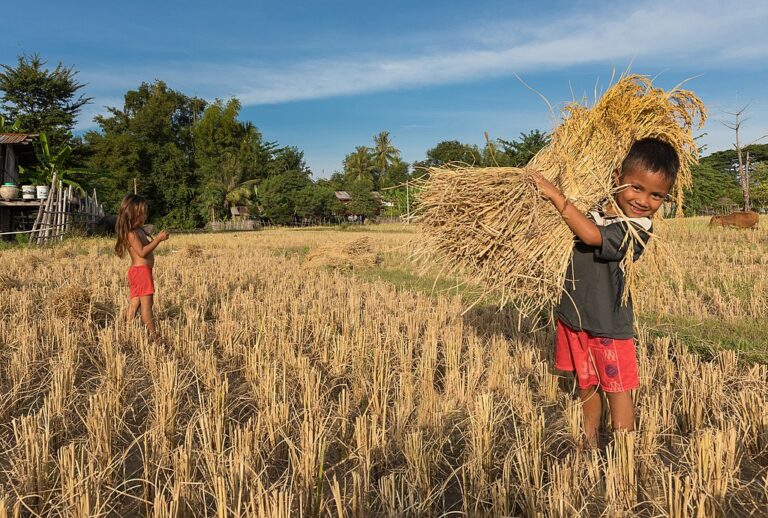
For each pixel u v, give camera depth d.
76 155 33.28
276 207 57.47
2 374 4.24
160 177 52.44
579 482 2.45
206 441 2.79
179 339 5.00
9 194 19.44
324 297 7.79
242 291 9.06
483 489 2.44
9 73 35.66
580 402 3.18
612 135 2.98
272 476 2.77
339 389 4.12
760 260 11.94
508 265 3.02
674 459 2.88
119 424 3.19
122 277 9.80
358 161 80.12
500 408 3.45
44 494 2.49
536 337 5.27
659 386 3.80
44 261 12.66
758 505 2.42
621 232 2.62
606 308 2.77
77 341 4.94
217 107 69.12
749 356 4.54
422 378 3.99
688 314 6.58
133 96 69.56
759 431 2.99
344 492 2.50
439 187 3.25
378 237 26.09
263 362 4.14
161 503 2.20
